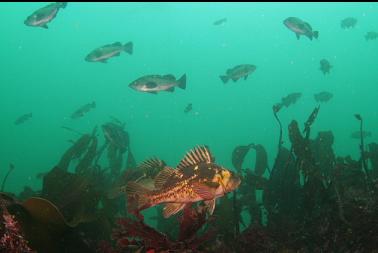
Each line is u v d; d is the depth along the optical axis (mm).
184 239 3506
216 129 78562
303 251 5488
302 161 6172
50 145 49750
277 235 5969
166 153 47688
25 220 4047
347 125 57781
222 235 5406
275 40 134250
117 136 10672
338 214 5457
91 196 6133
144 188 3672
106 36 130125
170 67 131875
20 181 27391
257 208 7160
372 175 7895
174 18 130375
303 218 6367
